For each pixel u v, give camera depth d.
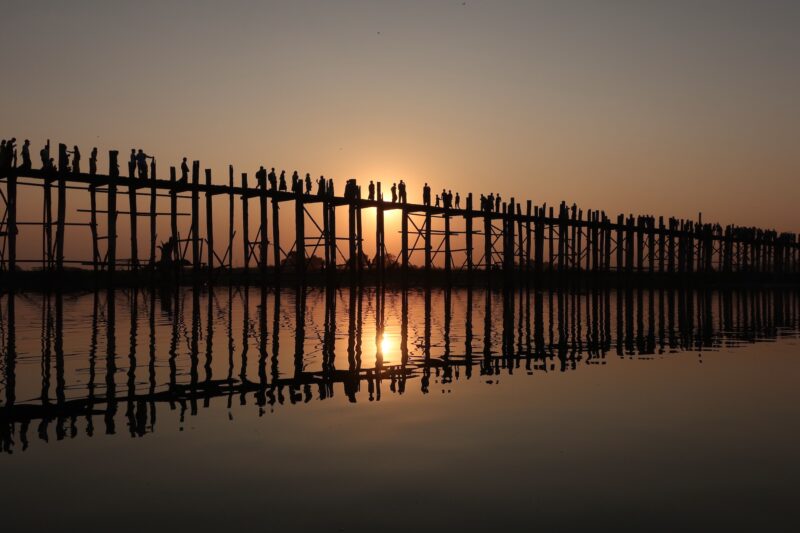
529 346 14.09
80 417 7.52
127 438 6.66
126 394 8.80
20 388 9.16
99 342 13.93
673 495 5.17
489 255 40.19
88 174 26.25
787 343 14.96
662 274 48.72
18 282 32.25
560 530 4.54
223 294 30.52
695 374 10.57
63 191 25.69
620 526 4.60
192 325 17.28
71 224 25.95
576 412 7.82
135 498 5.06
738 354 13.02
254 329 16.59
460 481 5.45
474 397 8.66
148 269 31.33
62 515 4.74
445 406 8.11
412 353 12.84
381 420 7.39
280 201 33.38
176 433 6.84
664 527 4.59
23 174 24.69
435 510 4.86
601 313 23.39
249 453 6.16
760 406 8.18
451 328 17.62
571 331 17.27
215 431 6.91
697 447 6.41
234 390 9.08
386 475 5.58
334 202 33.75
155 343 13.84
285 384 9.53
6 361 11.50
